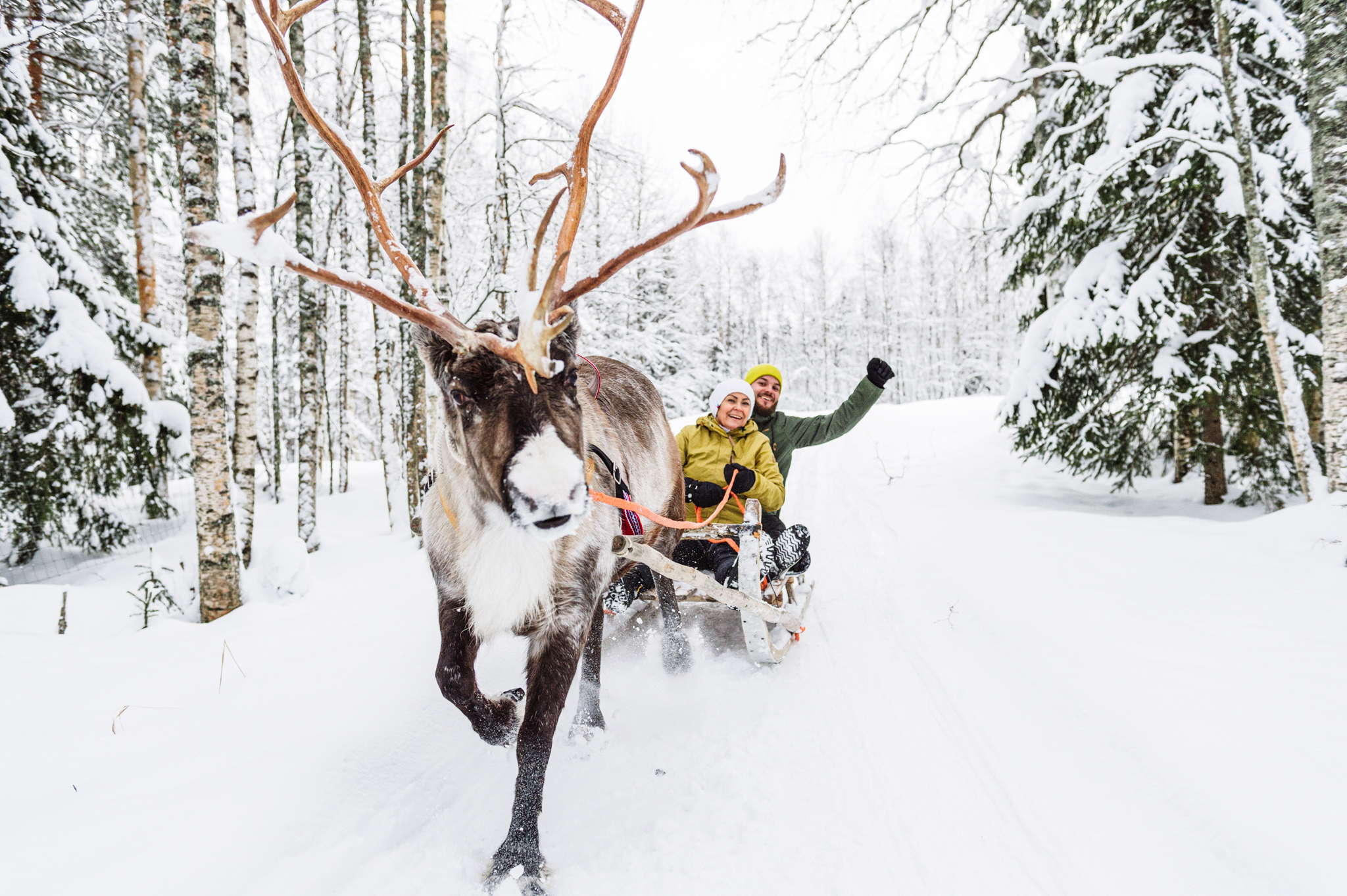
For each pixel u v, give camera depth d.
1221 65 5.65
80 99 10.38
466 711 2.55
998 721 2.93
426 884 2.19
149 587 5.70
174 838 2.12
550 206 1.94
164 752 2.72
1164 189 7.00
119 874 1.96
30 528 7.56
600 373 3.50
